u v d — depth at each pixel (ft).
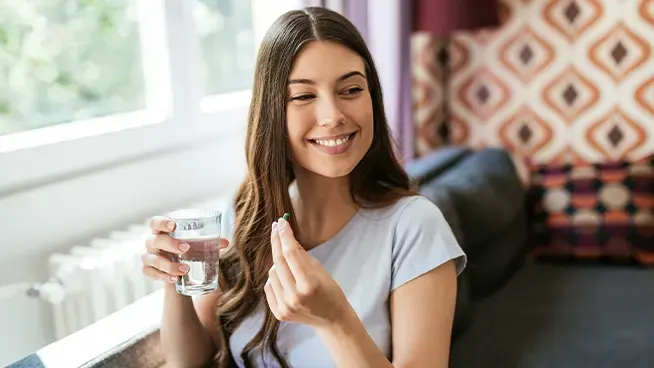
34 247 5.92
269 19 8.31
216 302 4.68
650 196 8.14
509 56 9.32
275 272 3.48
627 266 8.18
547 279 7.76
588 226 8.26
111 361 4.17
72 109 7.23
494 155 8.10
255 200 4.38
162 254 3.95
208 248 3.84
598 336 6.28
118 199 6.70
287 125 4.17
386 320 4.25
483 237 6.95
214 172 7.95
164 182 7.23
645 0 8.46
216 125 7.97
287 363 4.28
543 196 8.46
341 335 3.47
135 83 7.62
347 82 4.09
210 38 8.54
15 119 6.68
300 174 4.47
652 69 8.61
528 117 9.40
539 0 9.00
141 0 7.30
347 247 4.40
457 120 9.82
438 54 9.68
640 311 6.77
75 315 5.62
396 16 8.12
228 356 4.58
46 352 4.20
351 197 4.50
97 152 6.47
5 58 6.54
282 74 4.09
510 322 6.65
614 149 9.04
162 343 4.55
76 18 7.18
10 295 5.39
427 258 4.18
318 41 4.06
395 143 4.77
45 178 6.05
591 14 8.77
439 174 7.34
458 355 6.00
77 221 6.29
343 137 4.09
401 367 3.95
